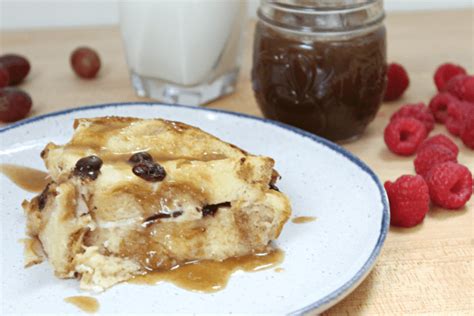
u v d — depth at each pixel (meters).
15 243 0.52
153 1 0.64
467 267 0.53
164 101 0.68
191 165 0.52
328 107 0.61
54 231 0.50
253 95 0.69
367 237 0.51
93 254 0.50
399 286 0.51
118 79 0.72
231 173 0.52
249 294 0.49
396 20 0.83
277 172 0.55
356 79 0.60
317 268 0.50
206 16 0.64
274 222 0.51
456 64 0.73
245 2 0.67
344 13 0.59
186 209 0.51
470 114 0.62
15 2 0.82
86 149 0.52
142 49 0.66
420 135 0.62
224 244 0.51
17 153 0.58
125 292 0.49
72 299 0.49
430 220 0.56
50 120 0.60
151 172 0.51
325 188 0.56
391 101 0.68
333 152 0.57
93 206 0.50
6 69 0.69
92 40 0.79
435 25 0.82
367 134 0.64
